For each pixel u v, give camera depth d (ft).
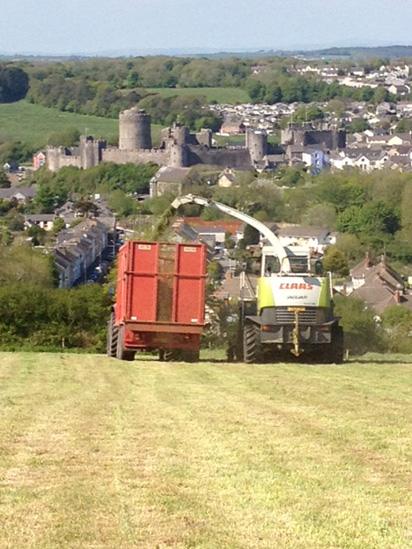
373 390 97.40
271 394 94.07
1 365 139.85
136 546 43.29
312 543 43.34
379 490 51.70
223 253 317.01
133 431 70.95
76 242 508.12
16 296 203.72
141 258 130.72
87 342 204.85
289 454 60.95
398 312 255.91
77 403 89.20
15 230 600.39
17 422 75.87
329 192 538.47
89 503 49.93
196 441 66.23
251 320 129.29
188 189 642.63
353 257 462.19
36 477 55.98
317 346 132.05
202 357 152.25
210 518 46.98
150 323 130.82
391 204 514.68
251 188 558.97
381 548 42.78
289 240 138.62
